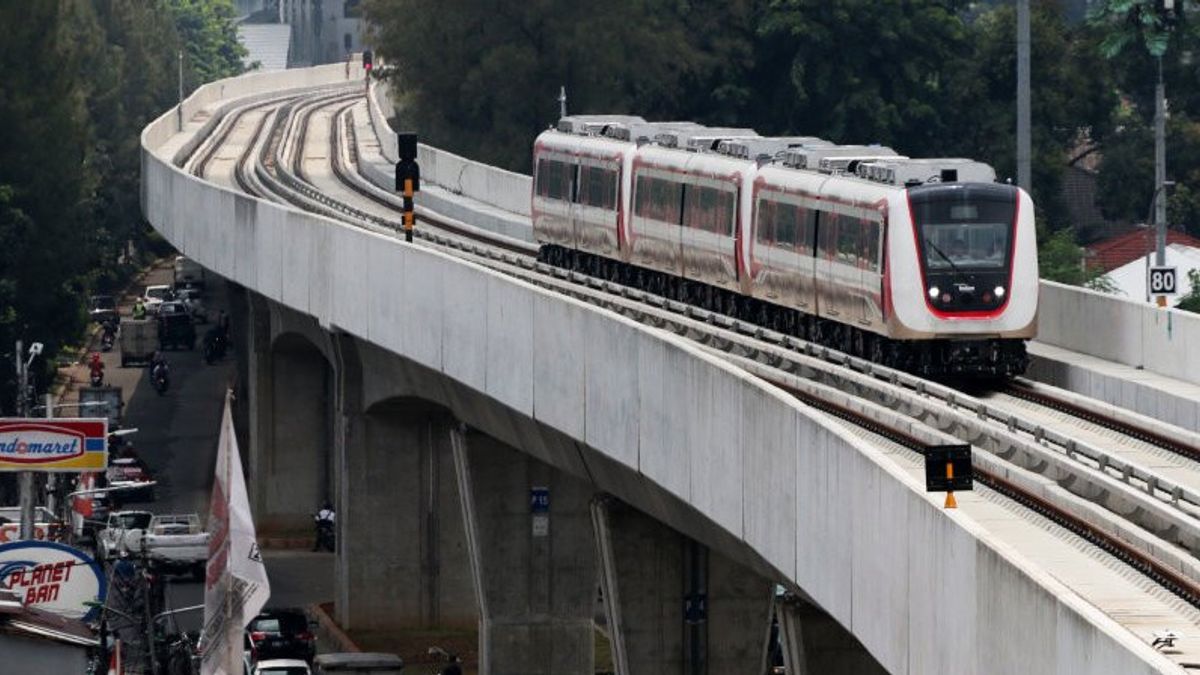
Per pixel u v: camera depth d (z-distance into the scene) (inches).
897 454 4928.6
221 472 4584.2
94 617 6427.2
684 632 6673.2
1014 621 3297.2
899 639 3850.9
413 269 7352.4
